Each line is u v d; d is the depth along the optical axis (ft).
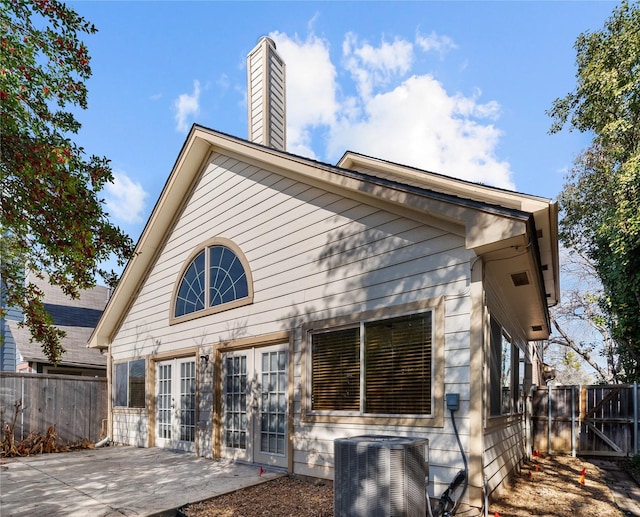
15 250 20.22
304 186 21.72
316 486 17.95
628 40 33.47
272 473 20.30
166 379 30.53
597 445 28.37
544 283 22.86
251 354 23.68
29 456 28.25
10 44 14.06
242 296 24.58
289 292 21.63
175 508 15.07
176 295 30.25
